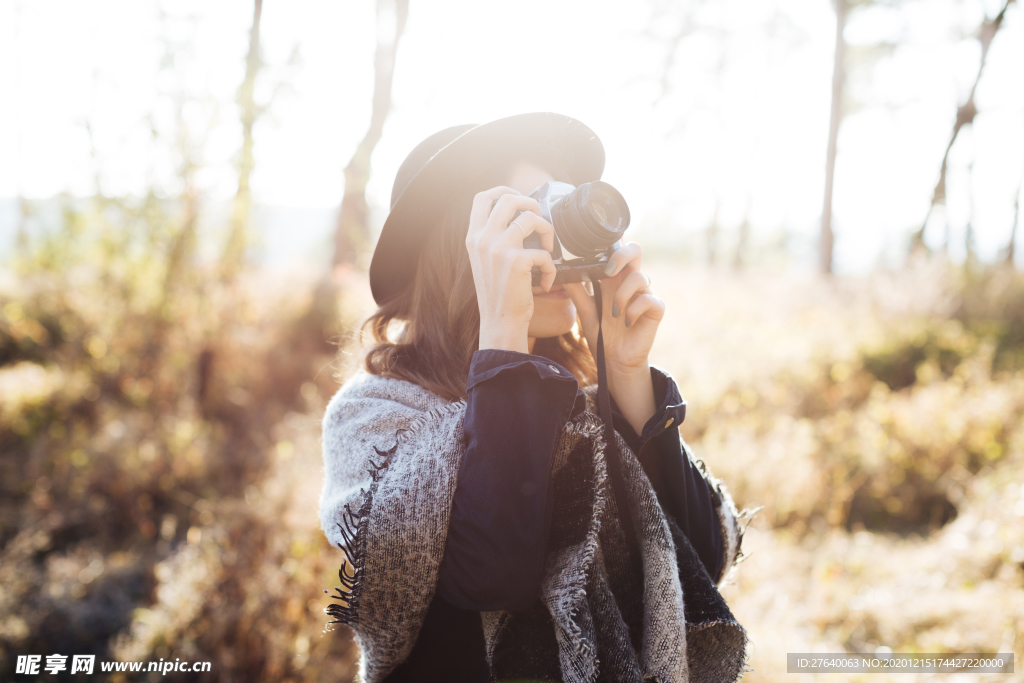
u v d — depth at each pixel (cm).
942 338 621
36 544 349
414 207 110
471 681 97
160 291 512
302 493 300
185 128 512
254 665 246
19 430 449
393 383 105
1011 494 343
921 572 317
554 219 97
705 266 1720
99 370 498
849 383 552
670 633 86
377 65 779
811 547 347
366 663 100
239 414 491
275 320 640
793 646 257
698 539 104
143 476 385
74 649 283
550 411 87
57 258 596
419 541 84
